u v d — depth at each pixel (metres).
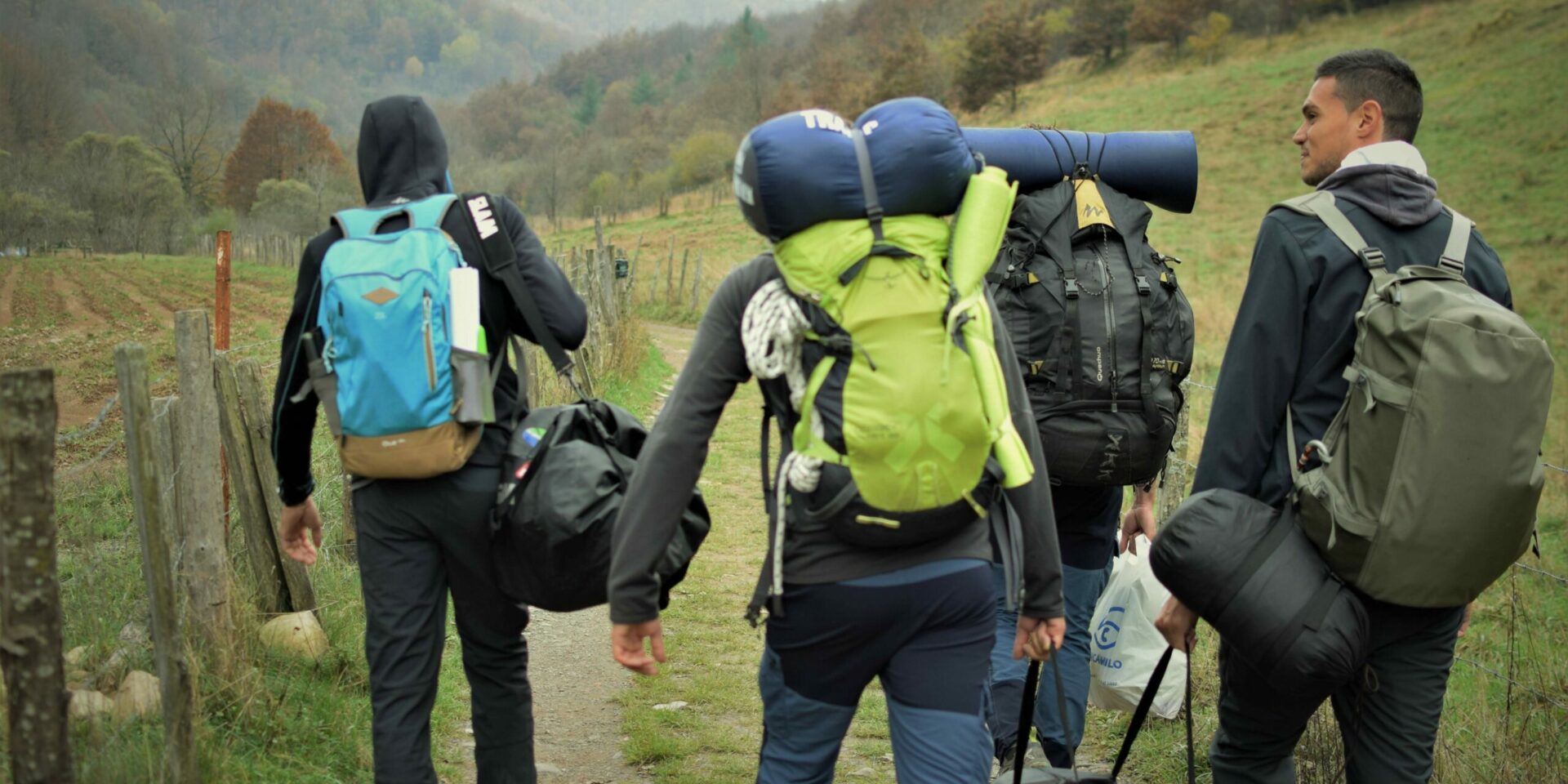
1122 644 4.14
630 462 2.75
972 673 2.20
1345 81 2.72
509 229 2.75
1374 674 2.50
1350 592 2.38
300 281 2.67
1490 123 49.34
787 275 2.10
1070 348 3.19
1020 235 3.33
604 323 13.05
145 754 3.00
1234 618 2.41
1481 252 2.56
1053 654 2.31
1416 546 2.25
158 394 11.67
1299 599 2.36
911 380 2.01
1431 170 45.50
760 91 131.38
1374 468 2.29
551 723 4.21
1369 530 2.28
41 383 2.19
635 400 12.07
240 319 25.31
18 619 2.20
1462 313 2.23
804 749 2.30
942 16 150.00
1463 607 2.46
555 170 93.00
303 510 2.98
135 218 72.62
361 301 2.50
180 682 2.80
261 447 4.22
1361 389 2.33
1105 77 96.19
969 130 3.52
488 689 2.90
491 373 2.71
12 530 2.18
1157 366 3.25
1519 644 5.88
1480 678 5.01
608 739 4.07
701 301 29.27
